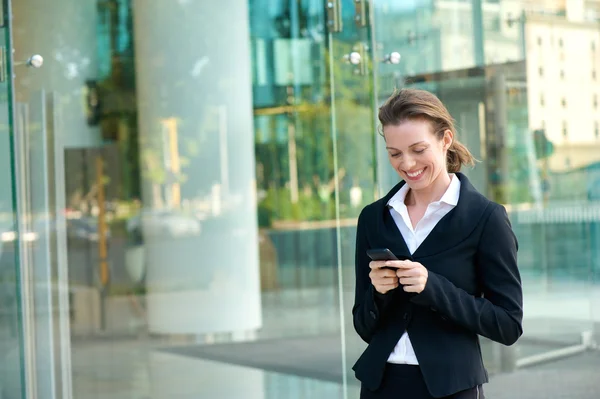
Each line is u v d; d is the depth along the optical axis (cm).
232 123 559
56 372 518
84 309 531
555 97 636
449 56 565
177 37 551
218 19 556
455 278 241
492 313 236
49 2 522
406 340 244
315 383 566
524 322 624
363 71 517
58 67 525
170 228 554
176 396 555
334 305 568
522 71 616
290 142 564
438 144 245
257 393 566
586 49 652
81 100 532
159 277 552
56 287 520
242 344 563
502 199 612
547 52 630
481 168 598
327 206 564
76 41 531
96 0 536
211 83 555
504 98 605
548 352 636
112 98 540
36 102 516
